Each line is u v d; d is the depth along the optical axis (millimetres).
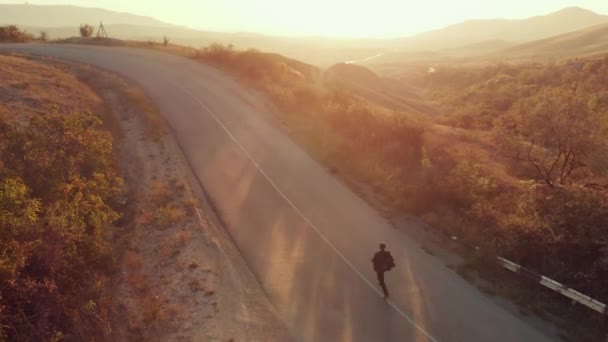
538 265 12969
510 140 24047
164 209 16203
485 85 83062
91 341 9617
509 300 12055
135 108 27609
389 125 24656
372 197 18688
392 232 15891
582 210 14227
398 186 19031
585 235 13148
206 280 12445
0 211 9453
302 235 15500
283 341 10359
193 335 10336
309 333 10656
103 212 13203
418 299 12047
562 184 18672
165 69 40562
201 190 18641
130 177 19281
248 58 44562
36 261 10094
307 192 19000
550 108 19547
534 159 22688
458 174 18484
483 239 14406
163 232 14898
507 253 13477
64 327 9641
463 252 14500
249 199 18078
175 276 12531
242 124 27281
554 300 11891
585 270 12297
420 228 16109
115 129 24266
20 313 8969
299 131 26672
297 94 32906
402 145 22766
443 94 99875
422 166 20438
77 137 15312
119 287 11914
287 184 19688
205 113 28672
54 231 10430
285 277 13000
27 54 42812
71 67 37594
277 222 16359
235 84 36438
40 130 14750
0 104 23234
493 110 53594
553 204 15273
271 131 26469
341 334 10633
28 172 13320
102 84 32625
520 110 21656
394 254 14398
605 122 19125
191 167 20844
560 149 19516
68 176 13844
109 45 57094
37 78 29500
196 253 13695
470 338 10531
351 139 24531
